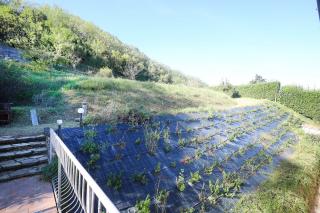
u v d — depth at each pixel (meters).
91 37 36.06
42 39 21.94
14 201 3.88
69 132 6.54
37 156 5.64
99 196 1.75
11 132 6.62
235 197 5.54
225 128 10.72
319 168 9.06
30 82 11.51
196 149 7.52
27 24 23.44
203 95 18.06
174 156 6.67
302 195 6.58
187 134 8.68
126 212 4.19
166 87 17.14
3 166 4.87
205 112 12.50
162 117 9.90
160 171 5.73
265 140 10.68
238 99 22.11
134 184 5.01
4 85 10.27
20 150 5.71
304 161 8.91
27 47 19.69
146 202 4.14
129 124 8.05
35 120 8.34
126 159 5.86
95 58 26.78
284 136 12.27
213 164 6.72
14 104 10.43
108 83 13.98
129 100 12.20
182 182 5.38
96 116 8.09
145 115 9.14
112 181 4.83
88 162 5.23
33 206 3.76
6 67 10.91
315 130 15.86
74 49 23.05
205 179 5.96
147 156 6.26
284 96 22.12
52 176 4.75
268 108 18.62
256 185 6.40
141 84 16.00
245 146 9.02
